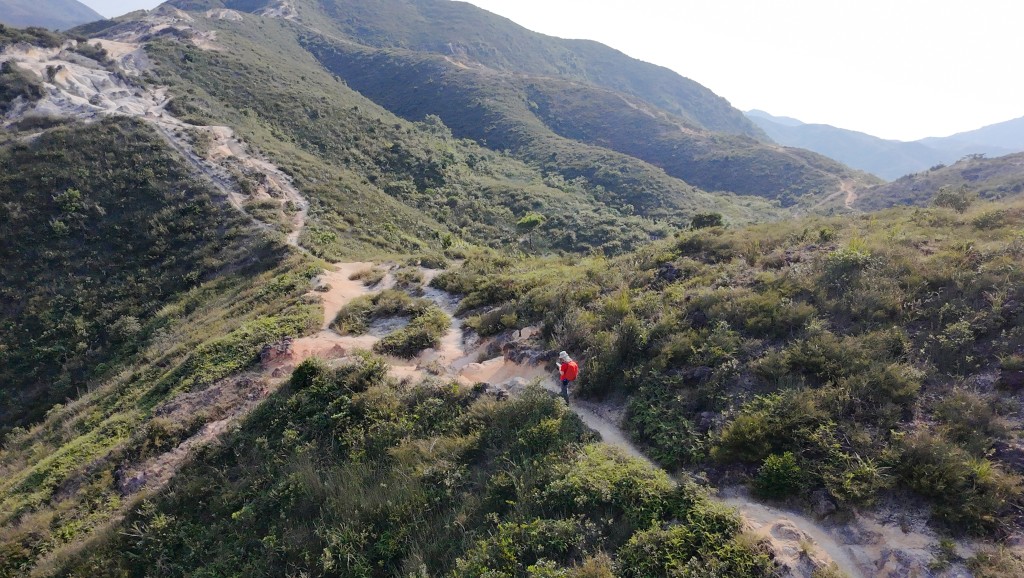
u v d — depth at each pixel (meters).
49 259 34.28
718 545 6.91
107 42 78.75
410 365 16.12
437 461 10.29
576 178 103.62
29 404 26.77
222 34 107.75
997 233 13.86
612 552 7.23
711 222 33.06
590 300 16.27
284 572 8.85
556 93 163.12
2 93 48.06
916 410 8.45
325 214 44.25
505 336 16.44
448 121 136.25
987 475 6.95
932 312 10.34
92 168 41.12
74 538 11.43
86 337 30.05
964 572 6.15
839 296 11.75
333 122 76.88
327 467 11.14
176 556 10.27
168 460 13.30
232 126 57.09
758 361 10.32
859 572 6.59
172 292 33.16
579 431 10.20
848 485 7.45
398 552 8.64
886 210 21.30
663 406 10.24
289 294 25.28
